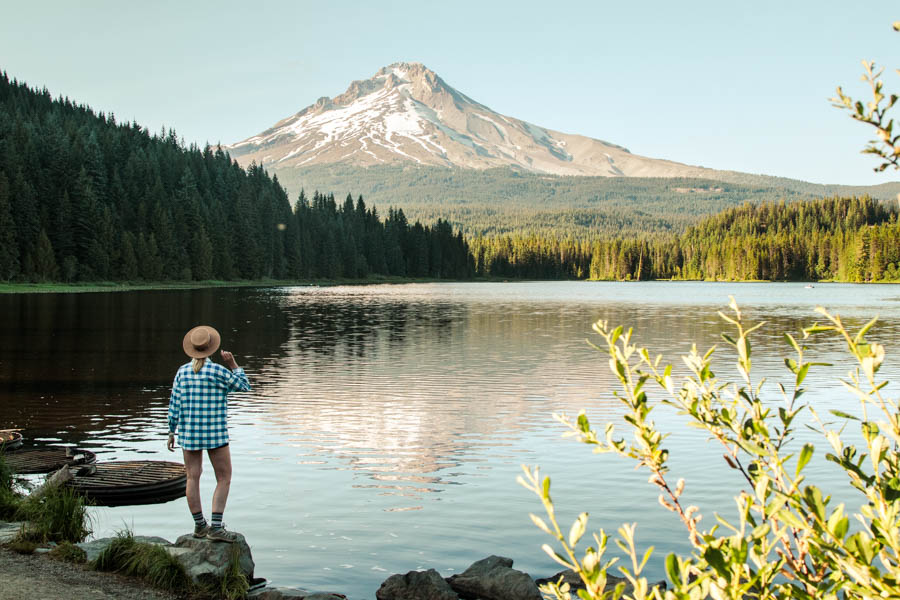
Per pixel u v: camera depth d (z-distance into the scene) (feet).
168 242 379.96
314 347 107.45
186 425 26.66
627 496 36.65
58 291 290.76
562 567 28.09
